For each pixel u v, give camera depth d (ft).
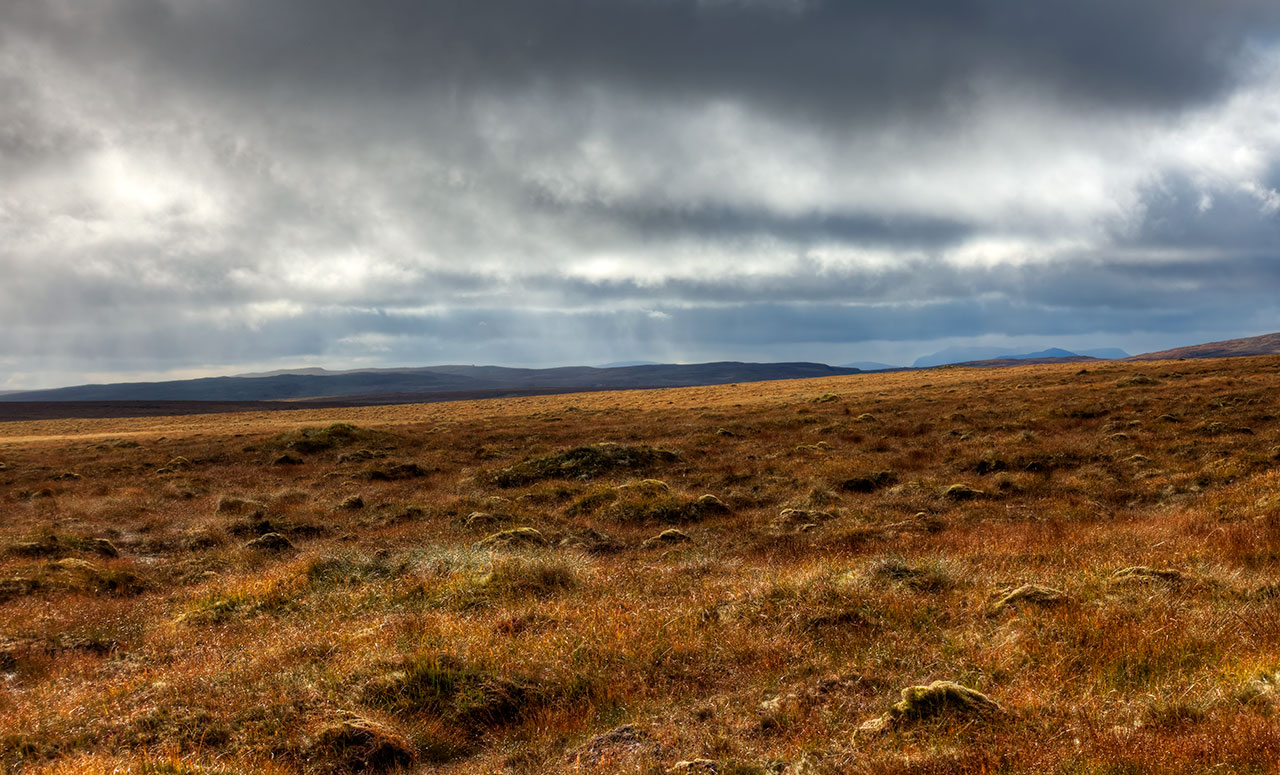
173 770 21.65
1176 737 17.47
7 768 23.49
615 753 21.94
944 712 21.42
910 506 68.13
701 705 25.34
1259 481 61.82
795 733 22.24
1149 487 68.13
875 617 33.32
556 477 92.84
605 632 32.76
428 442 135.54
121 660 36.42
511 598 40.65
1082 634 28.37
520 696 27.45
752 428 130.21
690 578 44.86
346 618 40.24
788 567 45.24
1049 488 71.92
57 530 71.20
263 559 60.44
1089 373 180.65
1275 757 15.51
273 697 27.12
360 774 22.58
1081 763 16.74
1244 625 27.81
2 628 40.88
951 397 154.81
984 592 35.94
